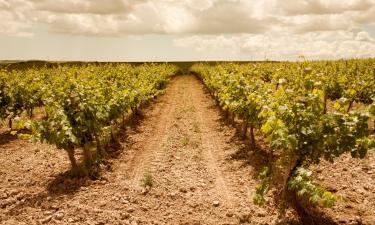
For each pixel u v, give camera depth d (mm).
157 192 8938
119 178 10055
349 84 19719
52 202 8289
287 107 7148
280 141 6484
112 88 15414
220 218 7609
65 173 10203
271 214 7578
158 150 13117
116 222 7348
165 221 7480
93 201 8398
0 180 9766
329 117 6621
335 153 6664
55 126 9328
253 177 9852
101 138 12500
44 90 16203
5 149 13039
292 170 6758
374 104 6473
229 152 12539
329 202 5660
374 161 10234
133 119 18969
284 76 24203
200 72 46812
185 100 28156
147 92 21859
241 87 13578
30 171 10531
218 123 17984
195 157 12078
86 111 10164
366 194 8297
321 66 30484
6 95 15742
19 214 7738
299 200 7832
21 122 9148
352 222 7078
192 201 8438
